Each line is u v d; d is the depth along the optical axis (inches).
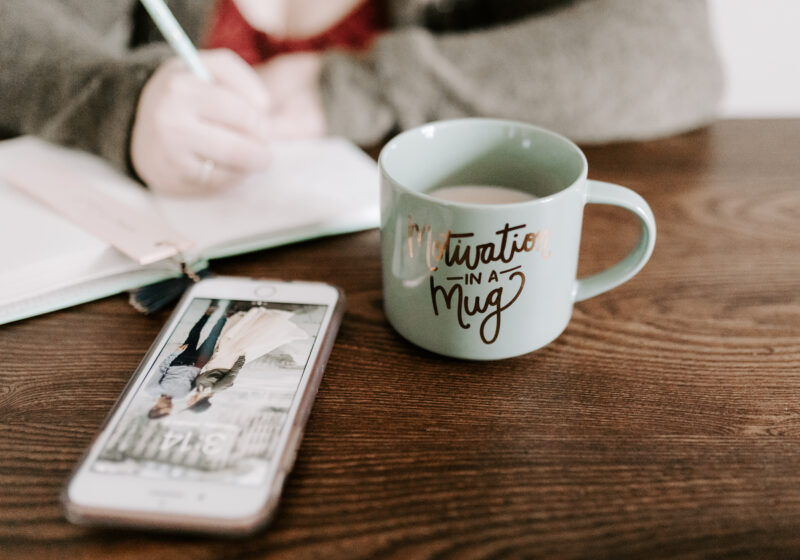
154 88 20.1
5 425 12.4
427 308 13.7
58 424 12.5
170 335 14.0
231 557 10.0
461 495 11.1
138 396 12.3
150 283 16.5
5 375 13.8
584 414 12.9
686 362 14.3
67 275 15.8
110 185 20.5
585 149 25.0
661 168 23.1
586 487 11.2
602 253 18.6
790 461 11.7
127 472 10.6
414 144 15.5
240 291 15.6
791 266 17.6
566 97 25.3
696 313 15.9
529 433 12.4
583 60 25.5
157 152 19.3
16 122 23.5
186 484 10.5
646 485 11.3
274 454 11.1
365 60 25.6
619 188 13.9
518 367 14.2
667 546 10.2
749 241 18.8
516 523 10.6
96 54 23.3
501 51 25.8
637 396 13.3
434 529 10.4
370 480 11.4
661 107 25.8
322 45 34.3
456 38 26.7
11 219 17.4
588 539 10.3
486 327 13.6
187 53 19.7
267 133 21.6
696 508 10.8
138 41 34.4
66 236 16.5
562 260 13.4
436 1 34.7
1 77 23.0
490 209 12.1
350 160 22.7
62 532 10.3
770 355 14.5
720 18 44.4
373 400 13.2
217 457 11.0
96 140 21.5
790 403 13.1
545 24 27.1
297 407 12.1
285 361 13.3
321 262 18.1
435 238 12.7
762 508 10.8
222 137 19.4
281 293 15.5
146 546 10.2
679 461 11.8
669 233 19.3
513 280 13.0
